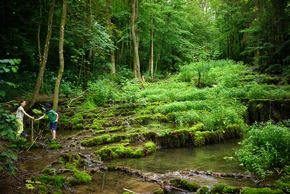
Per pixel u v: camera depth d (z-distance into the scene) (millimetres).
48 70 20156
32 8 17719
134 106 15367
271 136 8125
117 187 6652
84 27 17578
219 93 15961
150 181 7043
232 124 12039
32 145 9969
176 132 10969
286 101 13750
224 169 7871
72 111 14727
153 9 27219
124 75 24609
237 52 30672
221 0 29000
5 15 17141
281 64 21078
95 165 8516
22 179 6625
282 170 7266
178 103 14109
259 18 21734
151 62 28672
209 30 36438
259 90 15289
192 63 26078
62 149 9906
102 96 17031
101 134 11578
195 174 7477
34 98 12453
